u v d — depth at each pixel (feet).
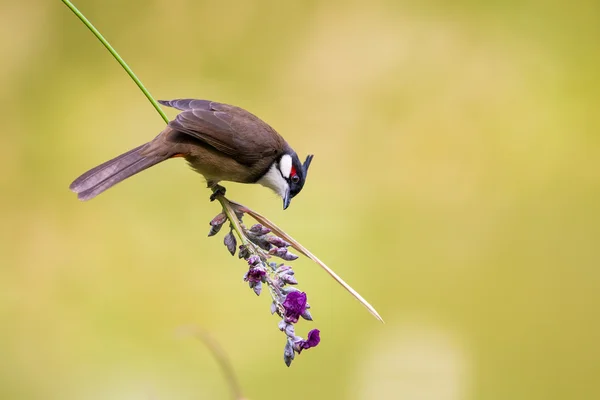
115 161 22.20
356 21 46.60
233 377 20.63
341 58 46.03
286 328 16.48
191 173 40.60
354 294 18.31
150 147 23.04
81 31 44.16
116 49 44.39
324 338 36.58
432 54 46.73
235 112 24.82
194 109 24.04
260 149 24.57
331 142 44.47
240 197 40.63
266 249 18.19
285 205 25.85
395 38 46.73
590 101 46.01
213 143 23.61
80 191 21.20
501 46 47.11
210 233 18.94
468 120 45.39
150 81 44.32
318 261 18.44
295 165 25.89
